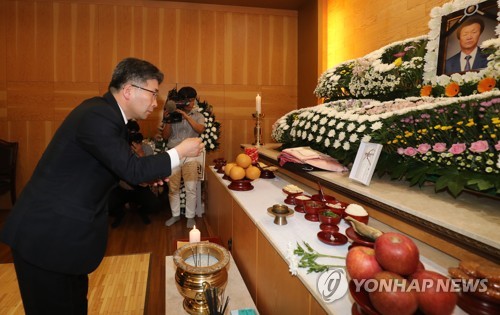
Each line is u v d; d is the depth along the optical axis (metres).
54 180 1.21
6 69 4.21
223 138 4.75
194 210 3.54
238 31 4.70
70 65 4.31
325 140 1.71
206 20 4.61
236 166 2.13
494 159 1.06
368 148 1.46
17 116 4.26
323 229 1.25
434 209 1.08
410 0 2.57
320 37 4.05
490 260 0.87
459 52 1.69
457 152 1.13
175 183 3.51
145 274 2.48
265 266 1.34
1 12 4.16
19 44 4.21
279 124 2.47
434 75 1.83
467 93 1.60
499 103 1.10
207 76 4.65
